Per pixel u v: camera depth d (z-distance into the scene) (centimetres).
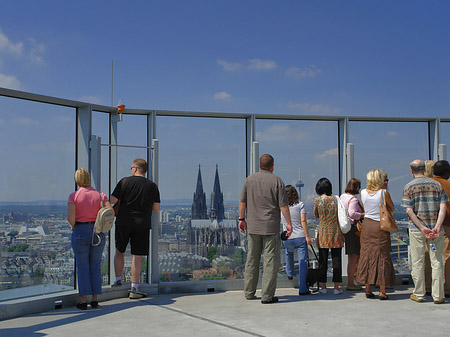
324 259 671
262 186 618
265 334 460
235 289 714
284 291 699
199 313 555
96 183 642
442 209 590
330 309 570
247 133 748
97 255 587
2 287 564
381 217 618
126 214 638
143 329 482
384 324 496
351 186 688
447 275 633
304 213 670
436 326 487
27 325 505
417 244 608
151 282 687
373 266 625
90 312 565
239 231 732
